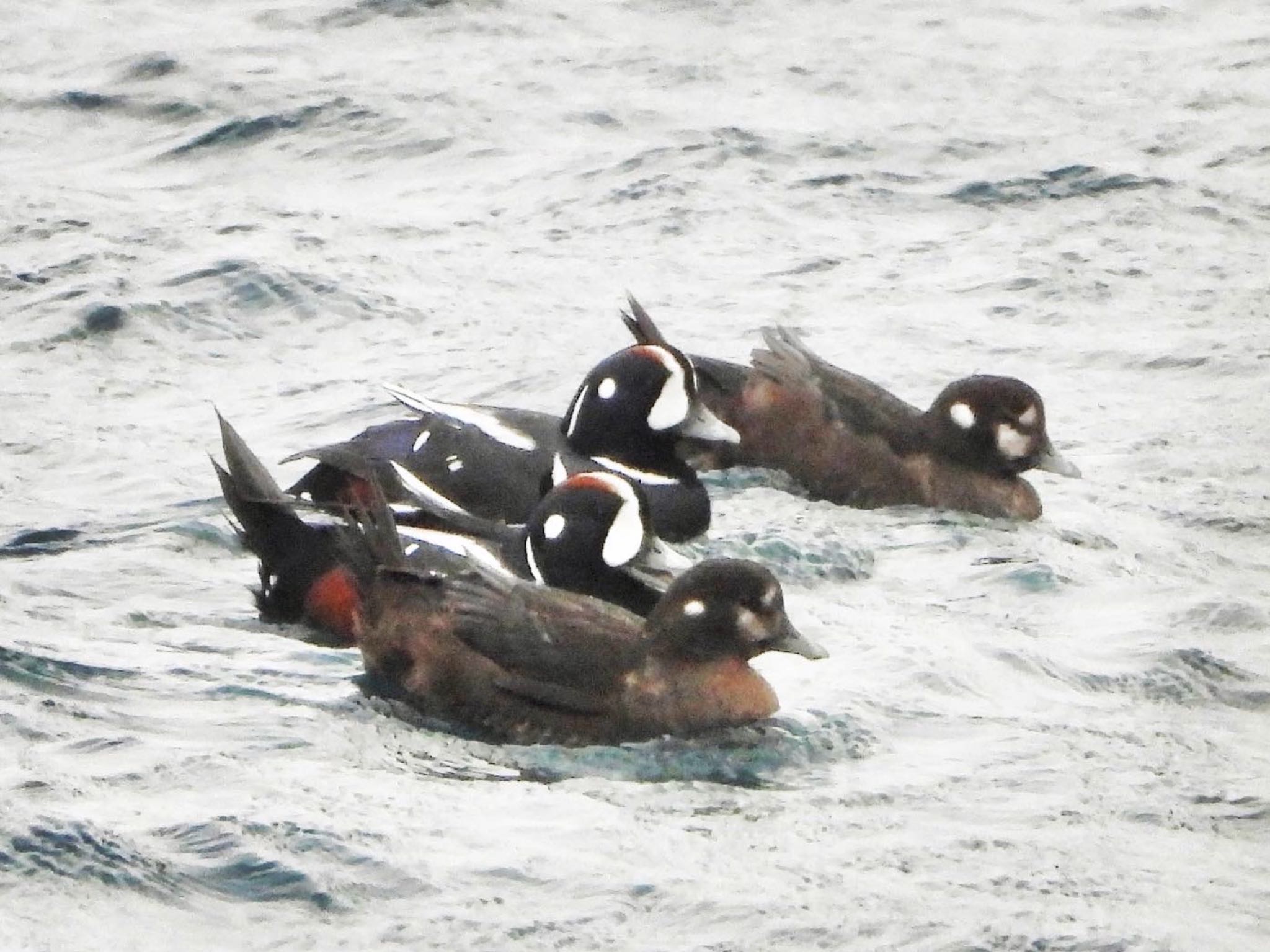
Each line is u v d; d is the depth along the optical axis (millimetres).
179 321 19047
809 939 9422
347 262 20375
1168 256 21219
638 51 26219
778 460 16531
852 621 13383
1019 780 11188
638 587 12945
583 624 11875
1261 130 24312
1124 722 12047
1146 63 26297
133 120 24109
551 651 11750
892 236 21641
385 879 9797
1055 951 9383
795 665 12562
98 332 18766
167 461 16047
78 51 25844
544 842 10219
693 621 11664
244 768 10820
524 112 24391
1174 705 12406
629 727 11570
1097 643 13219
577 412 15273
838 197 22453
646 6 27719
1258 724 12195
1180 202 22438
